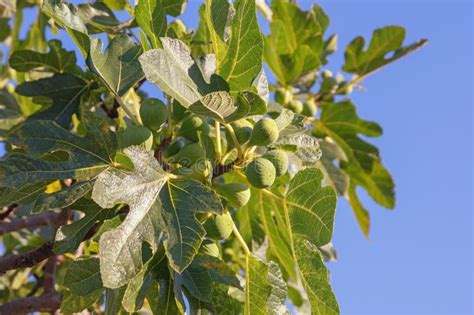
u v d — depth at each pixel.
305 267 1.33
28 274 2.00
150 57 1.27
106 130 1.29
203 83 1.32
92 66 1.36
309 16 1.99
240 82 1.37
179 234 1.23
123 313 1.33
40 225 1.76
